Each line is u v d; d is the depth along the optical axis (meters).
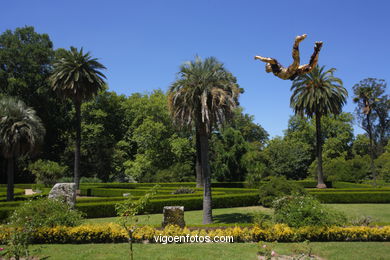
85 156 43.28
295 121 58.41
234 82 15.48
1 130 20.56
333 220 11.62
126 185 36.34
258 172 33.56
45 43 40.25
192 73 14.56
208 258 8.81
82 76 29.16
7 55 36.00
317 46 4.66
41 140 22.62
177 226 11.73
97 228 11.00
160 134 41.12
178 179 37.62
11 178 21.83
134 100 46.22
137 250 9.71
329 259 8.89
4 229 10.82
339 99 32.84
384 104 46.28
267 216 16.12
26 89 36.62
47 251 9.62
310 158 50.72
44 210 11.83
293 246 10.24
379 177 40.22
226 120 15.11
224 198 22.16
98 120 43.19
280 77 4.96
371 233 11.05
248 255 9.11
